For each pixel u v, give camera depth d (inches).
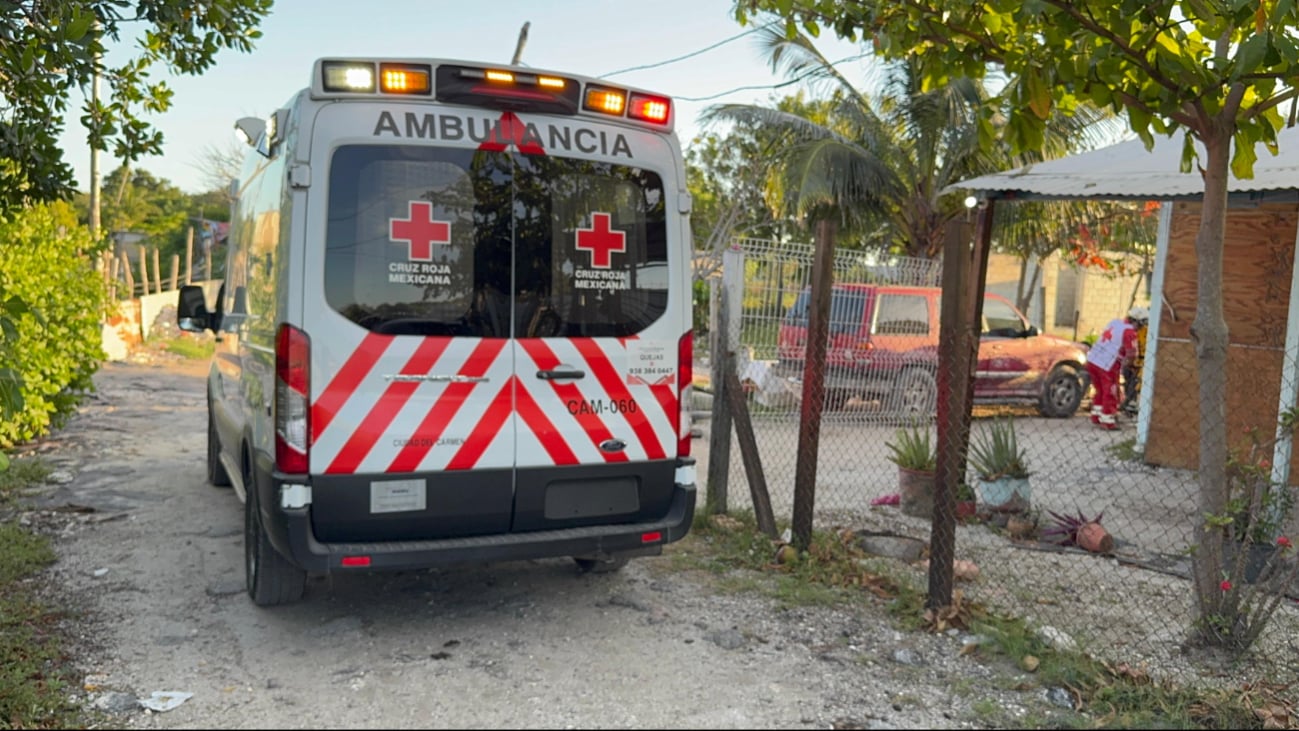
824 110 800.9
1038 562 256.2
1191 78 182.1
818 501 328.5
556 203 195.6
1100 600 225.8
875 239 693.3
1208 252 193.0
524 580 232.7
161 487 326.3
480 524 190.1
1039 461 410.3
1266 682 179.9
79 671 175.6
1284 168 267.6
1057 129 554.3
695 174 959.6
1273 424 346.3
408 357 182.4
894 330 472.1
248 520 215.5
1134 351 549.6
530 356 191.9
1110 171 306.2
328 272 177.9
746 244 424.5
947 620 202.7
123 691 168.2
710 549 259.3
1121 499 340.5
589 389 197.6
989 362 526.0
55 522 276.4
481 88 188.5
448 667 181.5
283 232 180.7
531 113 194.4
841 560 243.0
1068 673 177.9
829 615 209.8
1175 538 288.4
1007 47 212.2
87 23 204.8
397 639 195.0
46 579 227.1
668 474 207.5
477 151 188.9
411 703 166.2
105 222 1433.3
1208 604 193.3
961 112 569.3
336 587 225.3
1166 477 376.8
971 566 236.8
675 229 208.7
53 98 253.3
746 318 410.9
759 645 193.6
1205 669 185.9
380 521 181.8
